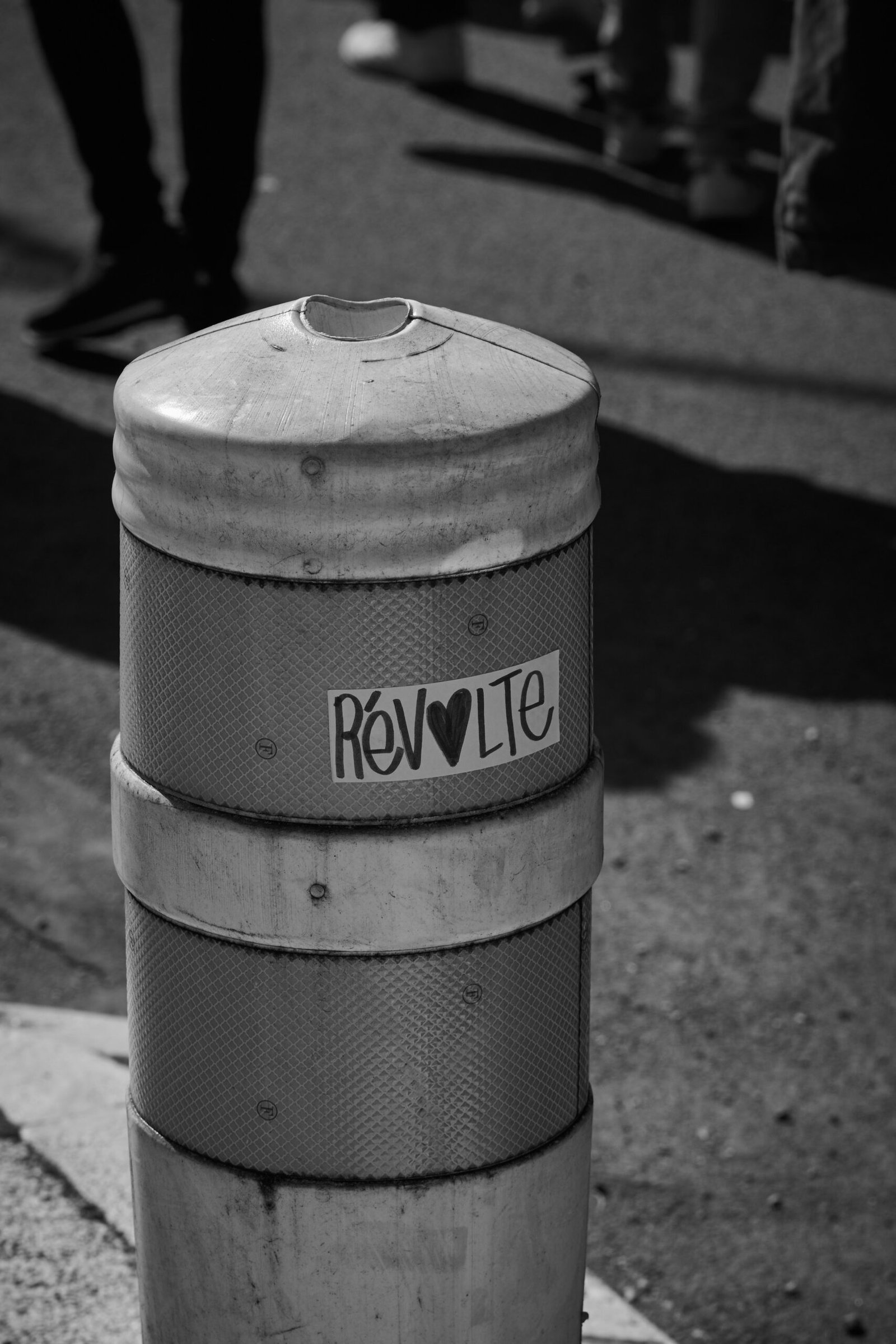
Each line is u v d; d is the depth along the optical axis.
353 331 1.85
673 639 5.45
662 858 4.48
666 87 9.52
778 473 6.52
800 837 4.59
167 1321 1.91
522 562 1.68
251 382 1.66
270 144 9.72
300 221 8.69
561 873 1.77
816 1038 3.90
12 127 9.66
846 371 7.45
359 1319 1.80
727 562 5.90
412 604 1.63
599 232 8.77
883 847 4.58
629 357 7.45
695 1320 3.19
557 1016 1.83
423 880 1.68
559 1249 1.89
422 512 1.60
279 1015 1.74
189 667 1.70
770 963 4.14
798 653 5.41
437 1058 1.75
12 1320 2.49
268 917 1.70
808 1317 3.20
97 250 6.95
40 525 5.84
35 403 6.71
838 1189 3.49
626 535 6.04
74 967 3.97
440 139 9.94
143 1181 1.89
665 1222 3.40
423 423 1.60
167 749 1.74
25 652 5.16
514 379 1.69
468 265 8.29
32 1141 2.90
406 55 10.70
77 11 6.47
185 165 6.63
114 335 7.14
